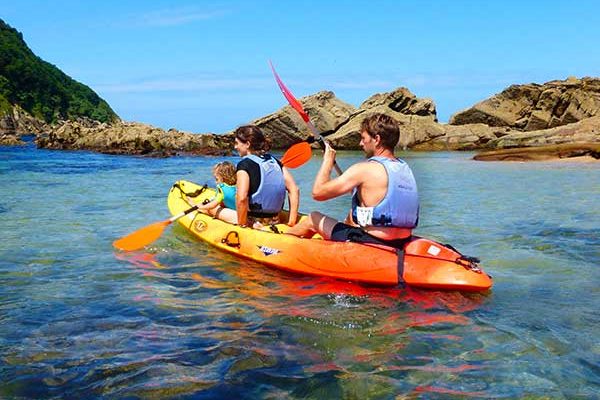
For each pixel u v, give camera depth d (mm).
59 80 138000
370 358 3027
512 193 10492
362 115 29484
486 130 29922
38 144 30672
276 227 5457
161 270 4930
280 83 6180
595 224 7035
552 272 4809
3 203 9109
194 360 3006
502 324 3537
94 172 15922
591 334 3352
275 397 2605
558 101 30141
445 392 2633
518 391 2633
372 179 4316
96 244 5961
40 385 2729
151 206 8836
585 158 19234
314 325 3539
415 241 4453
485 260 5258
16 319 3652
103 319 3656
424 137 29500
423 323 3568
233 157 24594
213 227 5844
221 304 3975
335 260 4547
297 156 6074
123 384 2732
